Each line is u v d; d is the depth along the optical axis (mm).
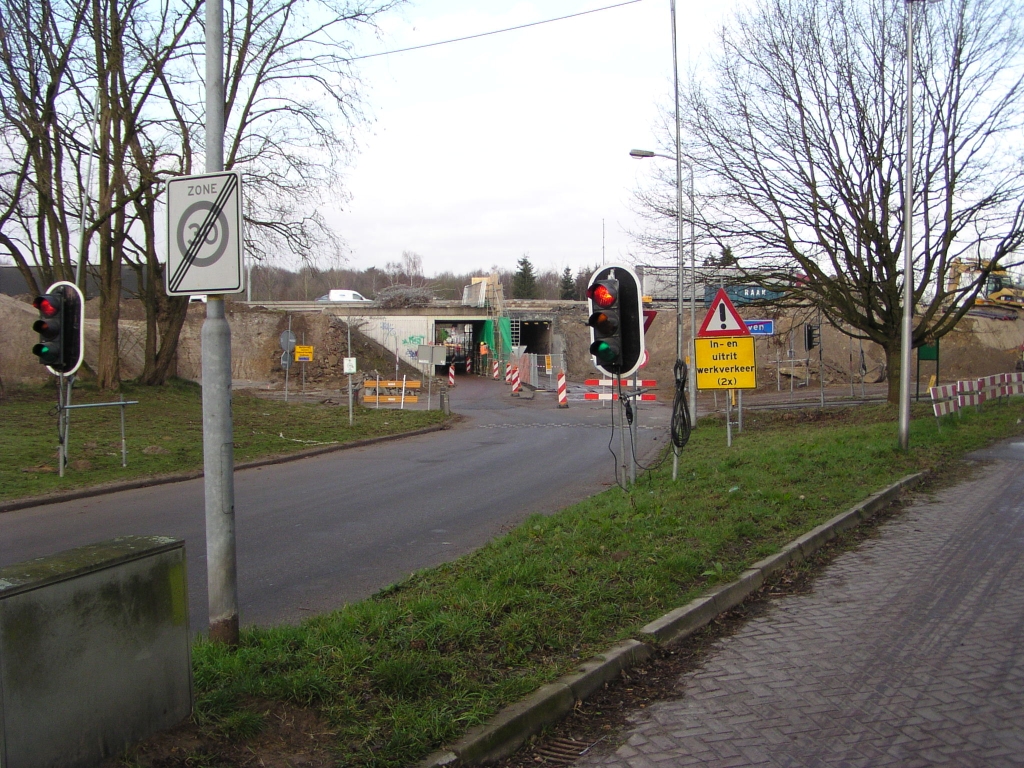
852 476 11484
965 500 10656
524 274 105750
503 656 4988
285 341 32781
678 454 11375
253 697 4156
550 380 52906
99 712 3277
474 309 60781
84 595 3229
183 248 4855
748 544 7836
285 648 4867
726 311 13359
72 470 14484
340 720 4035
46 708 3055
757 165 20109
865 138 19297
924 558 7832
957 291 19625
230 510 4941
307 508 11703
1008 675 4996
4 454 15414
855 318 20641
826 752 4055
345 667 4570
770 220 20047
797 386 41062
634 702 4707
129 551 3461
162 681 3600
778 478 11148
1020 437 17000
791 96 19609
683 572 6789
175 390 26969
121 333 36312
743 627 5988
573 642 5309
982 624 5941
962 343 45625
